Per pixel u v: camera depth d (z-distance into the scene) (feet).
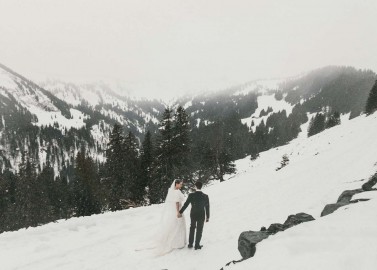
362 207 19.07
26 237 35.81
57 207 253.24
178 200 30.45
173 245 29.19
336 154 88.84
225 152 167.94
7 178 290.76
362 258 12.21
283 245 15.47
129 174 131.23
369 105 258.37
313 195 43.01
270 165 159.12
